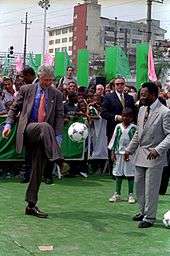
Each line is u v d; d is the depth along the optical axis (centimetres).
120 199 1056
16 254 659
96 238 757
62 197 1071
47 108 876
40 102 873
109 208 977
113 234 783
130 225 845
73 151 1342
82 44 13838
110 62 2247
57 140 882
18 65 4094
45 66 884
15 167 1314
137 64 2056
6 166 1306
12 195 1065
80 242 731
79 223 846
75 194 1109
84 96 1412
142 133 830
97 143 1390
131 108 1198
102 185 1238
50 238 746
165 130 812
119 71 2219
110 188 1198
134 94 1501
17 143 876
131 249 704
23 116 876
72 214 913
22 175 1279
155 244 734
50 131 859
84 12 13838
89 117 1362
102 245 720
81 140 1173
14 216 876
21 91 890
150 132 820
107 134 1298
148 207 831
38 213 877
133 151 870
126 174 1032
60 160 865
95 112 1378
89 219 877
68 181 1281
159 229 822
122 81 1286
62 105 896
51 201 1026
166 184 1140
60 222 848
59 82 1659
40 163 879
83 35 13850
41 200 1032
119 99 1280
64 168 1327
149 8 4356
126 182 1295
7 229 788
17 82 1500
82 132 1168
